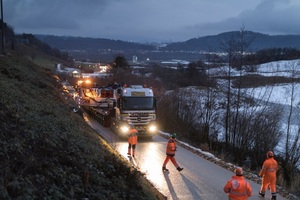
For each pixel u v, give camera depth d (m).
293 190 15.51
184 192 13.60
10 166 7.82
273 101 35.38
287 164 22.16
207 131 28.80
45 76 42.56
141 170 16.50
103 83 55.69
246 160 25.34
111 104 28.88
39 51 169.00
